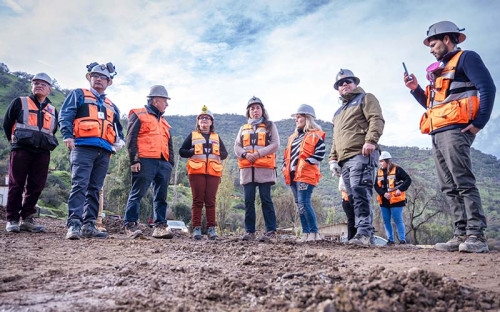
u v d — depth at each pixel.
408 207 19.91
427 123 4.02
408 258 3.22
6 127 5.68
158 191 5.92
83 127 4.90
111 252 3.52
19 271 2.44
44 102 5.88
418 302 1.47
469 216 3.75
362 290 1.55
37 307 1.60
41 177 5.91
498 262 2.84
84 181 4.91
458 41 4.00
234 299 1.74
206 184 5.58
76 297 1.76
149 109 5.86
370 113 4.82
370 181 4.88
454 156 3.74
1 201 23.09
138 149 5.66
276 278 2.19
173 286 2.00
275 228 5.66
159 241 4.81
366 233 4.78
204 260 3.04
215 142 5.69
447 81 3.81
